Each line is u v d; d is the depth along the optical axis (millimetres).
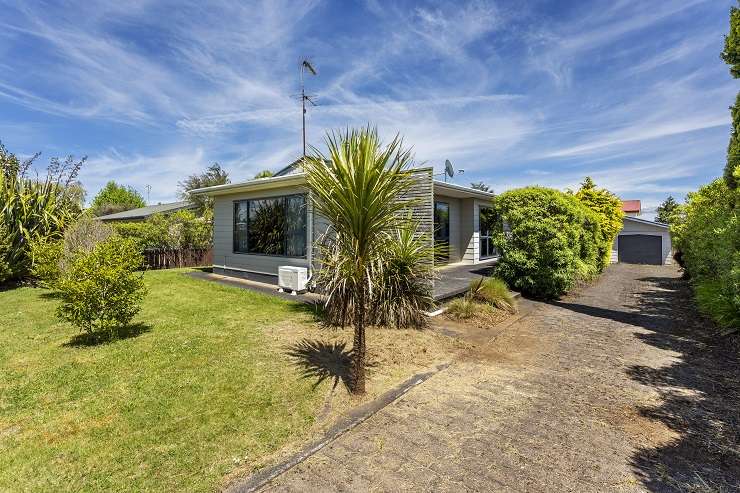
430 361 4609
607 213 14172
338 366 4320
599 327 6398
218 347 4828
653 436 2979
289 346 4922
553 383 4023
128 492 2293
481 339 5523
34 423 3041
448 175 13086
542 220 8617
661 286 11156
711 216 7668
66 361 4328
